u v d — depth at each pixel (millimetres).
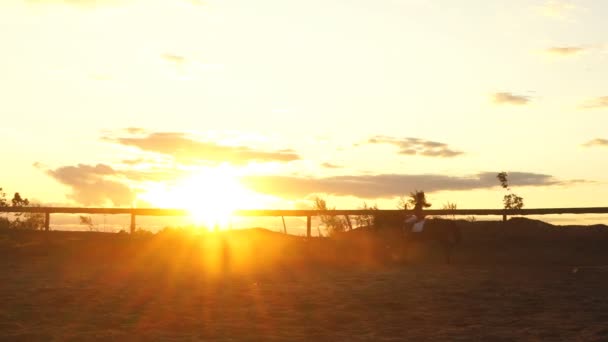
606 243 29781
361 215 32125
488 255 27828
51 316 13656
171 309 14508
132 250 27219
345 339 11477
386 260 26125
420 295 16656
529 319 13398
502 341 11344
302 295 16578
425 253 28250
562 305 15188
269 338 11531
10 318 13328
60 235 30391
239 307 14820
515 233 31578
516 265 24969
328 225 33094
